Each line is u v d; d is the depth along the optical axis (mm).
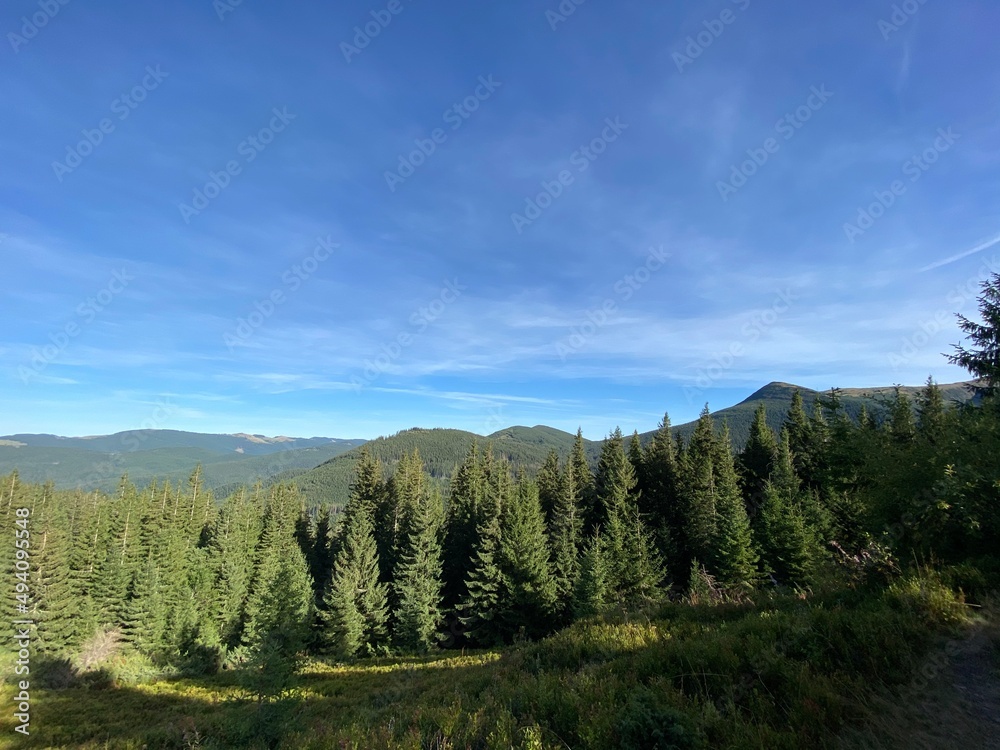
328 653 40625
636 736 5285
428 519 50875
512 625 41000
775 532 32688
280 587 33312
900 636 6148
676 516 51625
